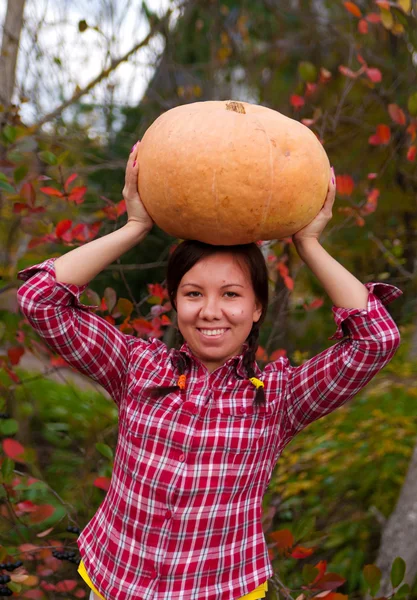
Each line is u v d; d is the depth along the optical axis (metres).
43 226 2.91
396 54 6.30
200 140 1.61
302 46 6.55
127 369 1.84
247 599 1.74
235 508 1.74
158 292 3.03
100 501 3.78
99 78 3.69
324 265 1.76
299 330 5.95
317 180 1.67
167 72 5.62
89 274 1.76
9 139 2.93
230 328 1.74
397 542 3.60
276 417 1.81
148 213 1.78
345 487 4.41
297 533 2.72
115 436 3.76
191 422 1.72
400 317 6.34
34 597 2.81
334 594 2.46
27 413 4.47
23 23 3.68
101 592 1.73
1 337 3.55
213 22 5.64
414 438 4.52
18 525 3.07
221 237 1.67
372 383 5.18
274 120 1.68
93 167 4.01
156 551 1.69
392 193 6.28
